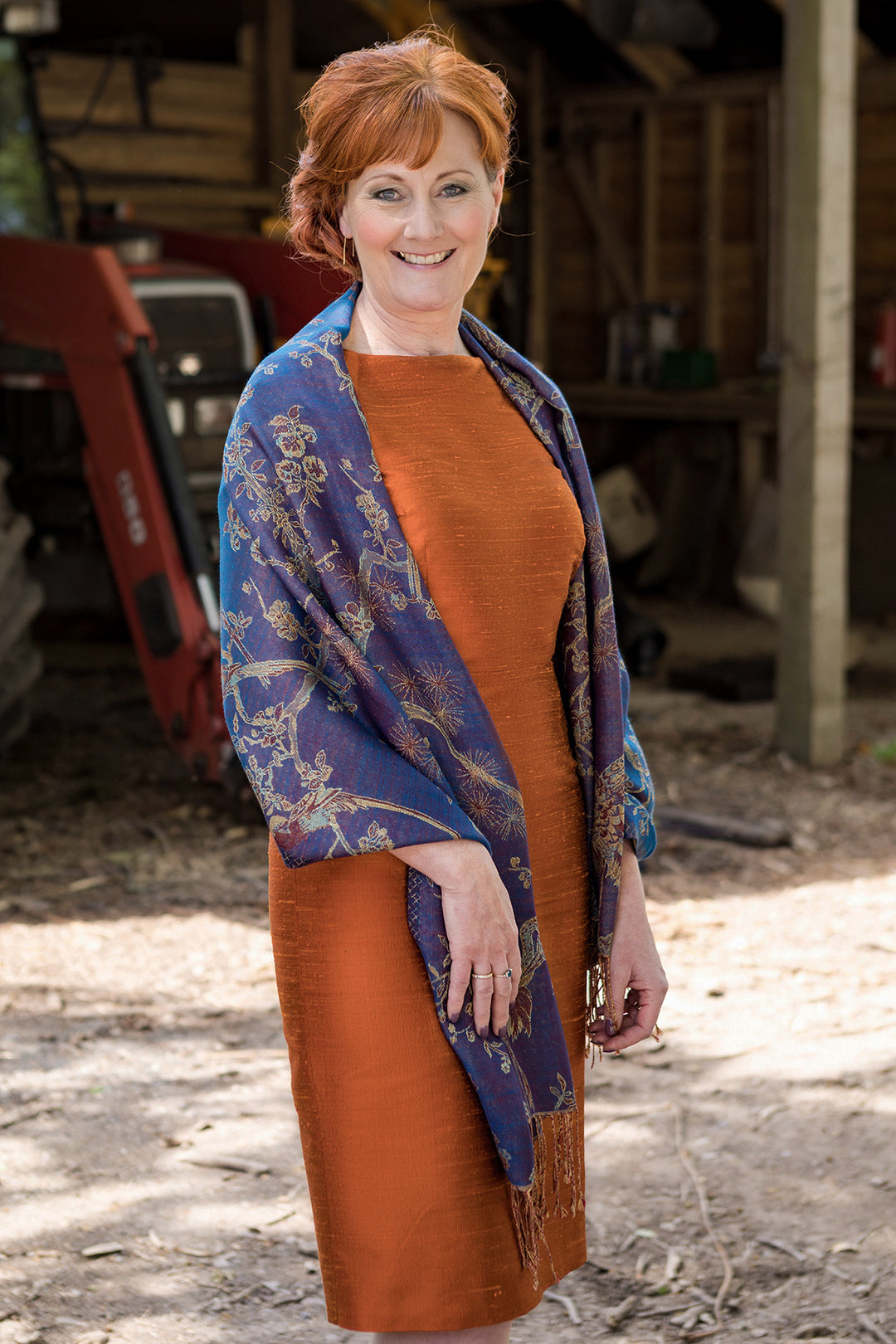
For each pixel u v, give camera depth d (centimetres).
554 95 1197
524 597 194
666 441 1130
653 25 1005
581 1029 206
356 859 187
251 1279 283
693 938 476
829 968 449
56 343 624
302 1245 295
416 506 186
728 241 1131
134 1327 267
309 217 198
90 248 605
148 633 586
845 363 659
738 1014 414
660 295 1170
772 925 489
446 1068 186
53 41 1078
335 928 188
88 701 791
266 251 737
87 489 721
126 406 589
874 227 1054
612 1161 329
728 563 1102
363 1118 189
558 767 200
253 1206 310
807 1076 372
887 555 1019
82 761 681
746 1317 270
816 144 636
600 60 1174
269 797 178
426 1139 187
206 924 488
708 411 1054
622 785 204
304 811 177
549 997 193
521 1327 268
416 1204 188
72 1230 300
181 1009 420
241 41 1110
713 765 684
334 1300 194
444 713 185
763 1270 285
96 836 577
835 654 680
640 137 1158
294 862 179
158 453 581
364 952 187
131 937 477
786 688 688
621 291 1186
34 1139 340
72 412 714
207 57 1179
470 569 188
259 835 582
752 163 1105
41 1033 402
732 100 1100
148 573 586
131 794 632
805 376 656
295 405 183
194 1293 278
